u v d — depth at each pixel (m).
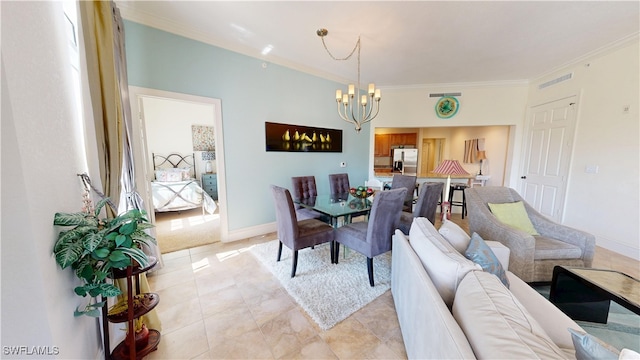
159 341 1.47
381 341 1.54
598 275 1.68
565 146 3.60
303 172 3.98
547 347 0.64
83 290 1.01
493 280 0.97
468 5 2.16
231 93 3.07
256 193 3.44
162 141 5.60
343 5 2.18
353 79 4.38
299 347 1.50
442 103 4.68
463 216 4.51
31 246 0.85
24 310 0.85
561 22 2.44
